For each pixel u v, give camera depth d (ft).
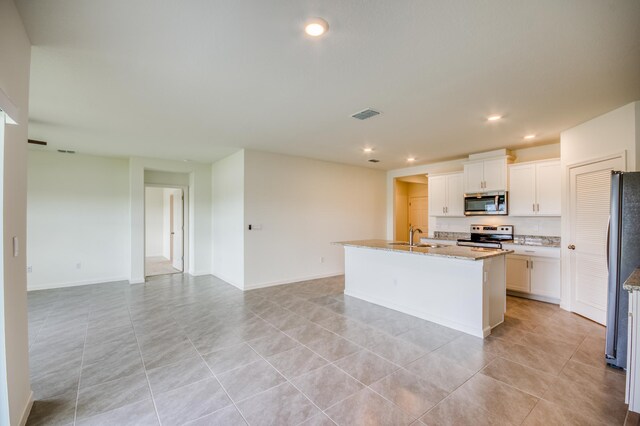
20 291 6.06
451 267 11.48
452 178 19.11
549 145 15.75
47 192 17.78
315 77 8.31
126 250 20.11
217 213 21.18
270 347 9.82
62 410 6.66
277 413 6.52
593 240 11.75
